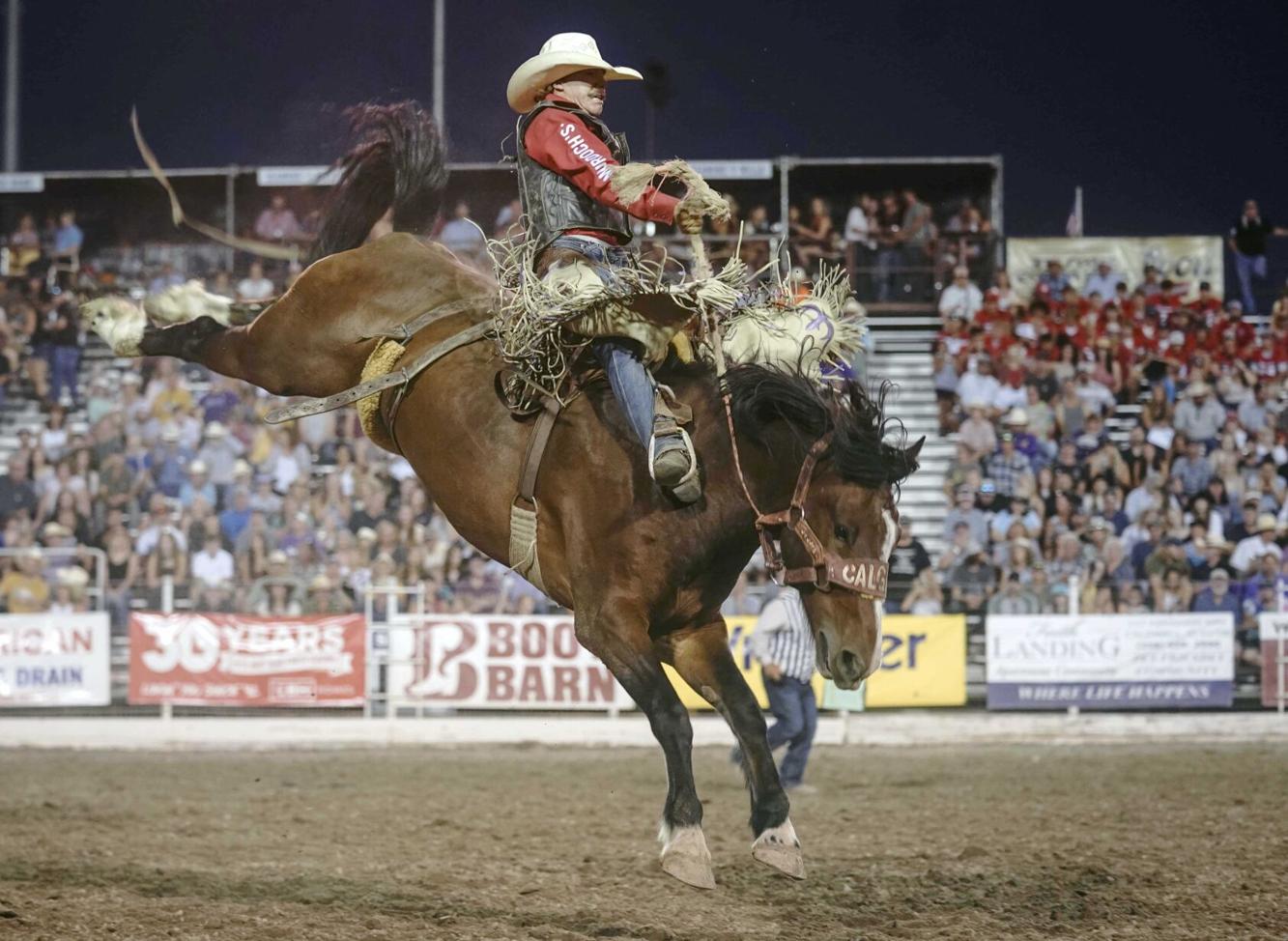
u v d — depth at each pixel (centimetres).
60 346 3538
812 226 3603
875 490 870
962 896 1055
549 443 889
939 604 2609
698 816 837
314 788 1844
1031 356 3316
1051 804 1641
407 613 2478
